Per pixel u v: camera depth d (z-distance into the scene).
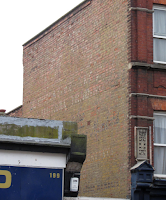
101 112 17.88
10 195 13.47
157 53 16.92
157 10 17.28
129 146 15.79
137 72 16.30
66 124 14.57
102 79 18.11
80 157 14.30
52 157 14.27
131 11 16.69
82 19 20.25
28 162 13.90
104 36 18.36
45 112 22.55
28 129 14.12
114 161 16.59
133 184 15.25
